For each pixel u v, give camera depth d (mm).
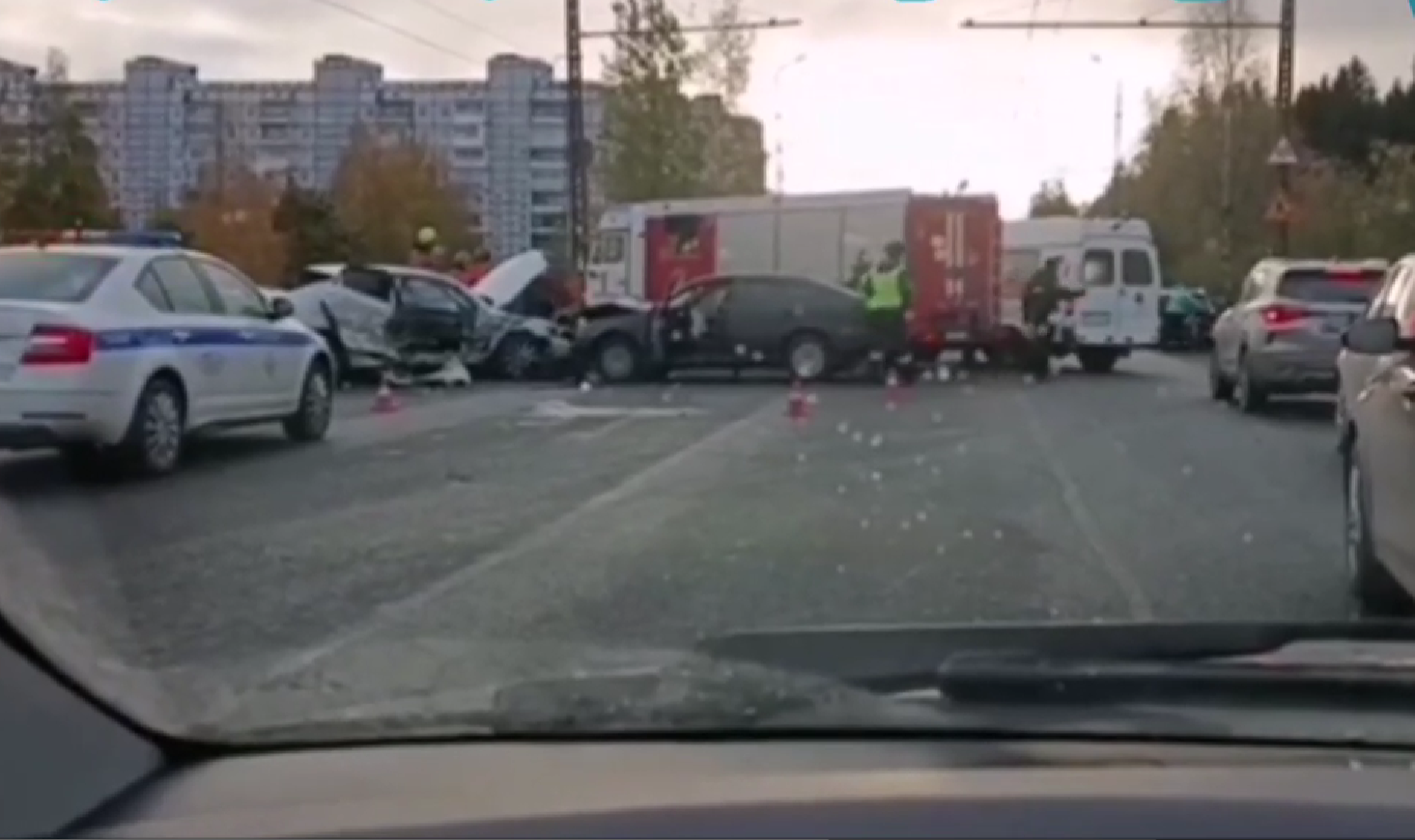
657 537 9961
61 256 12438
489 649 6125
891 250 28734
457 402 21203
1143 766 2838
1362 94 45219
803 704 3389
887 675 3648
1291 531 10383
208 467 13297
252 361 13977
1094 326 29516
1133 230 29938
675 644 6578
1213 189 40000
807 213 29734
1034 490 12266
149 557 8969
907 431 16984
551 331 26188
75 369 11547
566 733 3266
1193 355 36531
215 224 36844
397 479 12742
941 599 8117
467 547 9547
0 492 11203
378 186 43062
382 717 3537
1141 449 15273
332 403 17766
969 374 28203
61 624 4332
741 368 26141
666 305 25609
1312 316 18797
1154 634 3832
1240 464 14062
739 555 9305
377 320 24047
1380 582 8094
